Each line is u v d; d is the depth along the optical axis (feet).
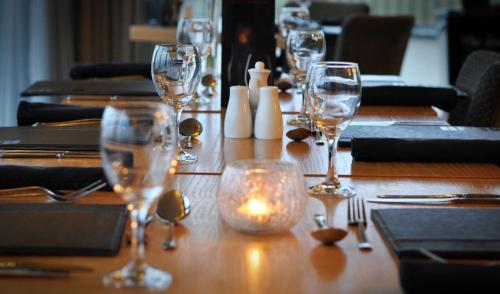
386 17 14.49
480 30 25.58
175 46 5.62
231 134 6.28
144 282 3.22
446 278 3.07
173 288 3.22
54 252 3.54
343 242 3.79
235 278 3.33
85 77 10.64
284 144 6.08
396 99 8.14
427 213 4.08
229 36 7.57
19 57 16.97
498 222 3.95
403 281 3.10
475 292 3.04
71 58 19.65
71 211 3.97
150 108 3.29
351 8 20.85
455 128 6.07
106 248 3.55
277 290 3.22
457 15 25.70
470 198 4.55
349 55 14.79
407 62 33.06
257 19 7.54
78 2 20.54
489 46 25.54
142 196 3.26
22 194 4.55
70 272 3.33
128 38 20.94
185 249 3.67
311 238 3.85
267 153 5.75
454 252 3.56
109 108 3.26
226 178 3.89
